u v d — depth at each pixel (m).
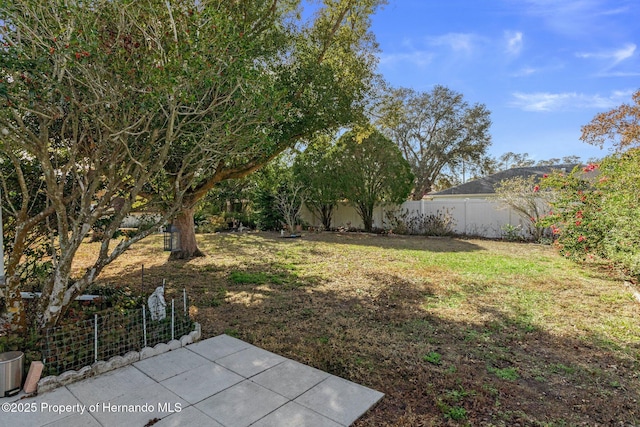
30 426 2.59
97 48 3.31
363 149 15.59
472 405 2.90
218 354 3.85
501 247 11.39
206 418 2.71
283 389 3.14
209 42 3.62
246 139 4.28
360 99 8.01
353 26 8.24
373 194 16.03
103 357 3.55
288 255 10.27
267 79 4.23
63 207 3.95
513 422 2.68
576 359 3.72
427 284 6.79
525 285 6.60
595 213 7.48
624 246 6.15
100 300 4.94
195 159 5.11
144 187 7.07
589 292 6.09
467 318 4.95
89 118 4.06
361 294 6.18
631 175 5.98
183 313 4.59
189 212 9.88
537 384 3.24
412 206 16.08
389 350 3.96
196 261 9.37
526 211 12.44
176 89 3.60
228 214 19.11
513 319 4.88
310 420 2.68
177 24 3.70
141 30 3.53
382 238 14.30
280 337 4.33
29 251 5.68
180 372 3.44
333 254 10.41
